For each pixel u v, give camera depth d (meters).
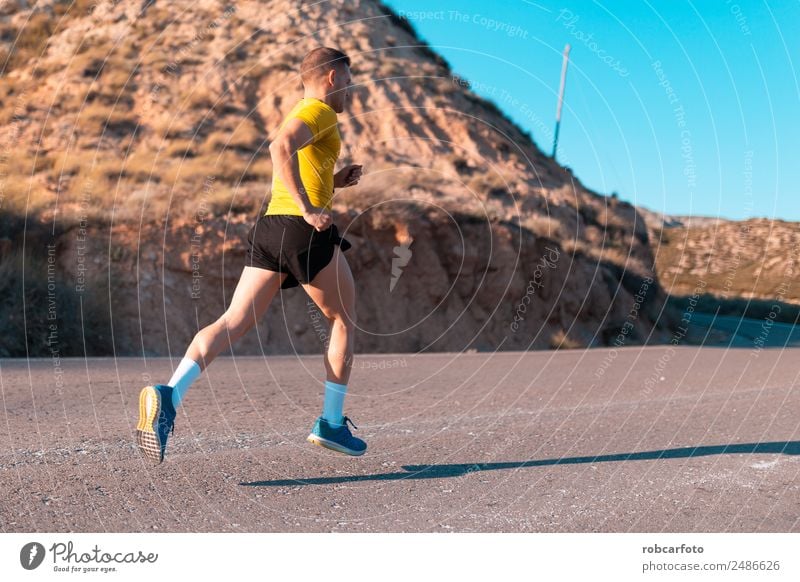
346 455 4.08
